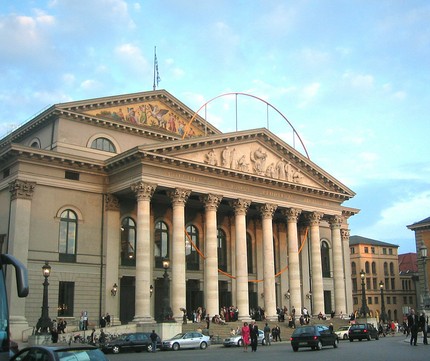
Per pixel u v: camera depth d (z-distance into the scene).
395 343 43.00
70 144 55.03
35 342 39.00
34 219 49.28
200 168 53.69
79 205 52.25
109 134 57.94
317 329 38.00
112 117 58.25
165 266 45.94
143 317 48.03
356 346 40.16
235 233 57.75
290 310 59.28
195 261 59.69
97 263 52.19
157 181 51.00
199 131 65.25
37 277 48.50
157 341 41.97
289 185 61.00
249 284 64.00
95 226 52.84
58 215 50.75
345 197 67.94
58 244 50.25
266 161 60.03
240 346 45.22
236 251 56.22
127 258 54.72
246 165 57.78
